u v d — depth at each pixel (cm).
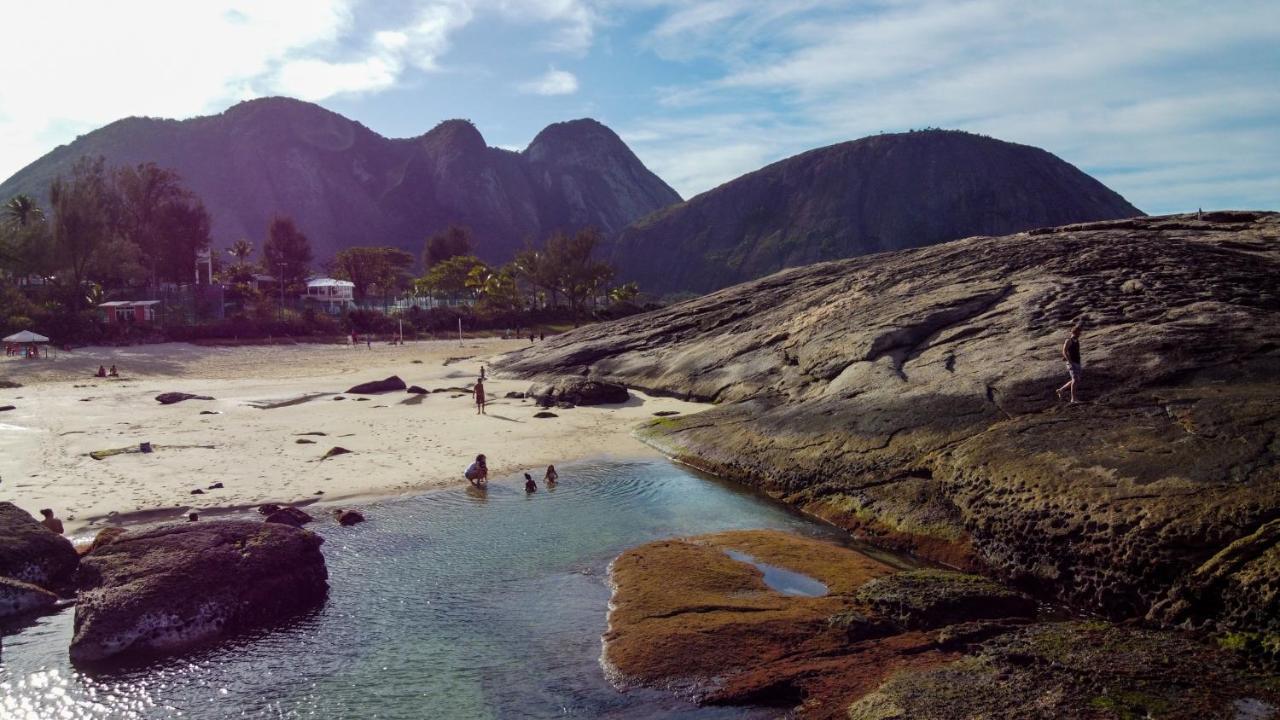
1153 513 1293
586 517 1903
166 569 1319
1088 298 2492
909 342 2698
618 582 1453
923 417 2084
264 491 2073
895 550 1669
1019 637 1098
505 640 1238
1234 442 1402
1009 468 1630
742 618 1234
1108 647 1040
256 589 1338
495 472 2364
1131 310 2320
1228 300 2255
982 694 933
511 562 1588
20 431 2908
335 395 4028
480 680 1113
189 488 2080
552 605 1370
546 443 2806
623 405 3619
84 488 2056
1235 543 1150
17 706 1070
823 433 2256
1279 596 1037
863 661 1085
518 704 1045
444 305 11394
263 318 8006
